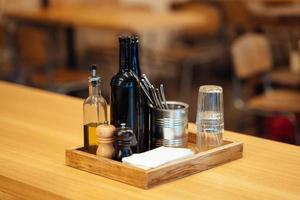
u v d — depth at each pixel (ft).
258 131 18.45
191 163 6.25
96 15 20.99
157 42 29.60
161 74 28.50
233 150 6.68
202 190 5.89
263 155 6.89
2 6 23.59
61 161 6.64
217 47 26.68
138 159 6.12
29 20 21.40
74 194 5.79
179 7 24.94
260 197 5.74
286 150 7.07
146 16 20.88
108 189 5.90
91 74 6.75
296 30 19.36
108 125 6.37
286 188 5.96
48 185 5.99
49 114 8.48
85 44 26.40
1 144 7.22
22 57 18.81
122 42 6.58
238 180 6.14
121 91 6.56
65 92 19.86
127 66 6.62
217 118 6.76
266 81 17.34
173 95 25.44
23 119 8.23
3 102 9.12
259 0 23.73
